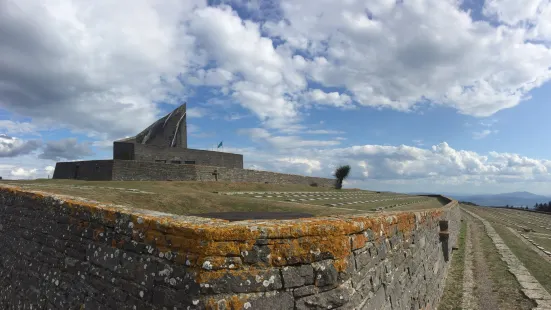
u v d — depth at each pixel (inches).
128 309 140.3
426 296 296.2
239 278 120.6
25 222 242.2
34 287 212.2
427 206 1130.0
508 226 1183.6
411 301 235.5
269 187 1457.9
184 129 1551.4
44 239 214.1
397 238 218.2
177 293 122.0
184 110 1550.2
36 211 231.0
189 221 135.0
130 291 141.6
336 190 1914.4
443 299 398.9
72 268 181.8
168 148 1362.0
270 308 122.6
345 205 1002.7
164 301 125.8
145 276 135.9
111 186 816.3
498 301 394.0
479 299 400.2
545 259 629.0
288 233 130.9
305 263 131.2
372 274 166.6
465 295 411.5
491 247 731.4
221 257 120.2
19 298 225.3
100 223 168.7
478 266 550.3
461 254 649.0
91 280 165.8
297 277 128.6
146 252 138.5
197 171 1304.1
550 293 421.1
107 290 153.9
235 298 118.7
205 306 115.6
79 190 597.9
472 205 2733.8
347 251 142.6
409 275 238.1
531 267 551.8
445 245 462.0
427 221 327.9
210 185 1192.2
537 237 932.6
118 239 154.5
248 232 125.0
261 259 125.0
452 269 530.3
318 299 130.5
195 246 121.6
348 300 136.9
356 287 146.3
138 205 568.7
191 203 668.1
